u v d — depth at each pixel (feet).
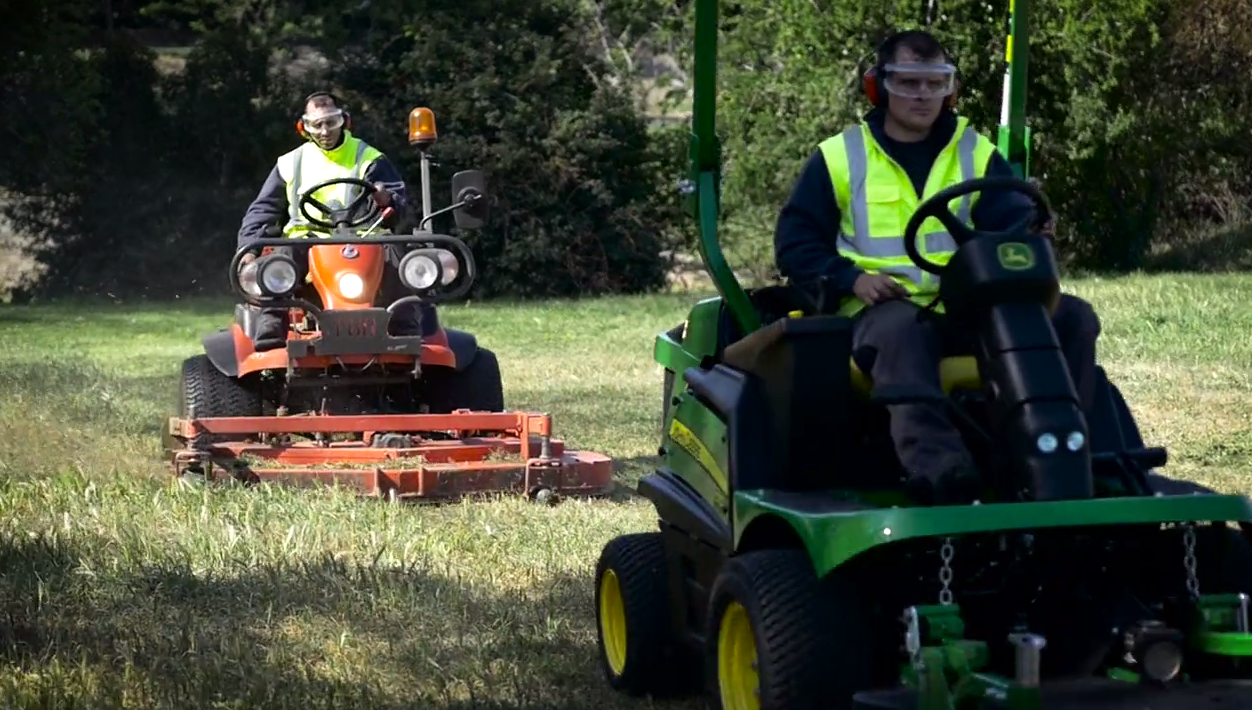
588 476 31.32
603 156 108.68
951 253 17.04
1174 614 15.06
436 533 26.50
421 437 34.63
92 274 108.88
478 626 21.24
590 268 109.40
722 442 16.74
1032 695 13.17
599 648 19.31
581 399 47.83
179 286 108.99
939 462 14.97
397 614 21.58
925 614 14.11
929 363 15.71
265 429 30.96
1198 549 15.43
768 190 101.19
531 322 78.13
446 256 32.89
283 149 108.68
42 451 34.63
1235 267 95.76
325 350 32.24
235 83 107.65
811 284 17.01
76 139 103.86
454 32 108.27
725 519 16.56
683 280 116.67
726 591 15.56
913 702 13.89
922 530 13.78
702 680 18.29
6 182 104.78
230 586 22.80
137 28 120.37
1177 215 105.40
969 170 17.35
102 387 47.29
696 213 18.26
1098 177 94.99
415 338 32.76
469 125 108.47
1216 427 38.01
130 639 19.94
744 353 16.75
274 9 107.76
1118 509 14.12
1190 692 14.25
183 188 108.68
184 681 18.13
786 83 97.40
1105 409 16.26
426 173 33.96
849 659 14.58
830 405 16.07
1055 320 16.05
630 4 119.96
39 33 102.27
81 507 28.04
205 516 26.91
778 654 14.58
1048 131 91.40
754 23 103.35
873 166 17.29
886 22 91.35
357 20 110.83
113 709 17.19
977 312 15.39
